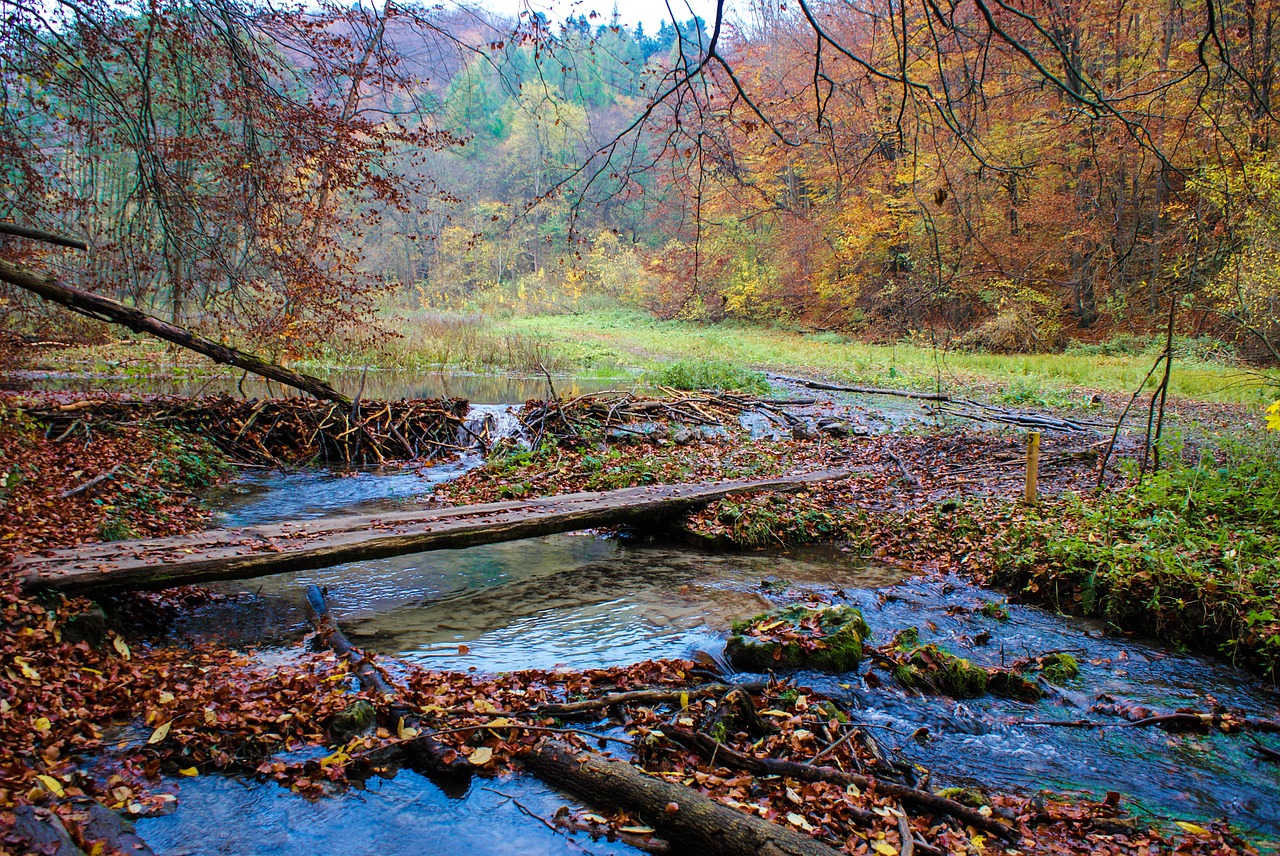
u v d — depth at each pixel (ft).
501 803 13.35
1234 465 34.96
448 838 12.41
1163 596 22.71
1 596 18.15
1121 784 14.94
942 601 25.32
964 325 101.55
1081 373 76.95
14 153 35.40
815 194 69.97
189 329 40.50
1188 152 49.21
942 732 16.80
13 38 31.17
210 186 38.55
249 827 12.51
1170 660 21.07
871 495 37.11
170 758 14.20
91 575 20.04
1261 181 44.86
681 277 66.33
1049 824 13.32
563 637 21.59
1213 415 54.13
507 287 166.71
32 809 11.21
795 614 21.70
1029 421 51.65
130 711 15.71
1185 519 28.27
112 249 38.73
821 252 96.27
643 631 22.11
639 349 106.01
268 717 15.44
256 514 34.94
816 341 114.83
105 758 13.93
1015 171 22.49
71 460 34.91
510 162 148.15
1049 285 93.20
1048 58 26.17
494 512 29.68
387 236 151.74
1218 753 16.17
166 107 37.55
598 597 25.09
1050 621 23.77
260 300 41.65
